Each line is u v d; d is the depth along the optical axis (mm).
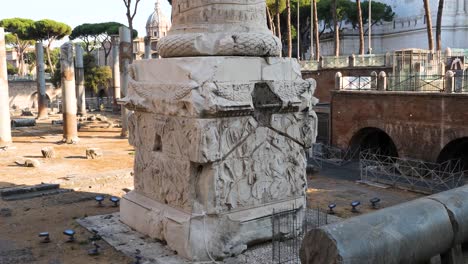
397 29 62062
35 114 55688
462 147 22172
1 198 17562
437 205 6371
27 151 28656
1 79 28547
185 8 12164
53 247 12266
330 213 15227
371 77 25422
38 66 49156
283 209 12422
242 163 11727
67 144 31688
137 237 12672
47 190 18578
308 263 5609
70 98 32094
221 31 11805
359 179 21156
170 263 10891
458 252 6570
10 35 86438
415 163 21953
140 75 13227
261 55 12102
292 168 12781
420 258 6012
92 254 11602
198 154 10930
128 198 13688
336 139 26906
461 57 31656
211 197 11258
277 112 12297
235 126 11484
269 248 11867
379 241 5535
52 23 72312
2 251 12039
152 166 12766
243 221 11648
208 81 11000
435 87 24125
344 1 62844
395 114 23281
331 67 39531
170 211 11922
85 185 19531
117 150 29250
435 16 55375
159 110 12219
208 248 11148
